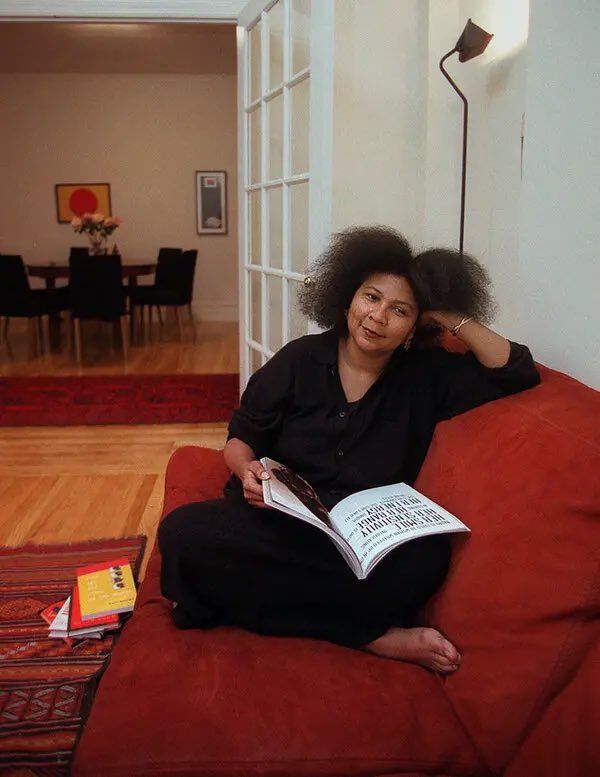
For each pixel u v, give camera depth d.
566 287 1.49
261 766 0.98
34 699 1.54
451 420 1.44
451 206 2.58
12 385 5.12
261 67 2.79
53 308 6.34
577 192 1.43
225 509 1.35
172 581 1.31
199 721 1.04
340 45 2.47
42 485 3.06
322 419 1.51
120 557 2.33
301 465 1.51
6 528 2.59
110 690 1.13
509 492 1.13
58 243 8.36
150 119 8.17
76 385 5.13
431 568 1.24
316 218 2.25
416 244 2.61
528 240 1.67
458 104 2.51
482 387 1.45
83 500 2.88
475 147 2.49
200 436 3.89
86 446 3.69
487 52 2.37
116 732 1.03
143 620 1.38
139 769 0.98
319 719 1.04
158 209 8.39
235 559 1.29
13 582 2.14
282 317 2.70
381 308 1.41
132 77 8.05
